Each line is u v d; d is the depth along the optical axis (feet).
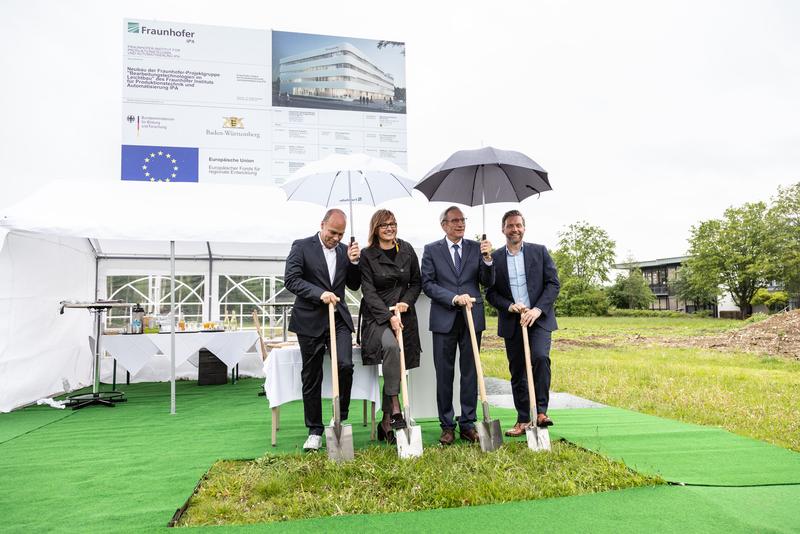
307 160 41.60
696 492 10.69
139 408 21.84
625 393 23.36
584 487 11.00
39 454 14.52
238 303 33.45
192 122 39.63
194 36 39.83
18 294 22.15
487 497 10.40
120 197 22.04
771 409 19.38
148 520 9.65
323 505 10.07
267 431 17.12
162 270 32.53
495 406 21.61
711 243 86.53
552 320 14.74
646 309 101.09
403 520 9.44
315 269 14.26
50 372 24.63
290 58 41.57
